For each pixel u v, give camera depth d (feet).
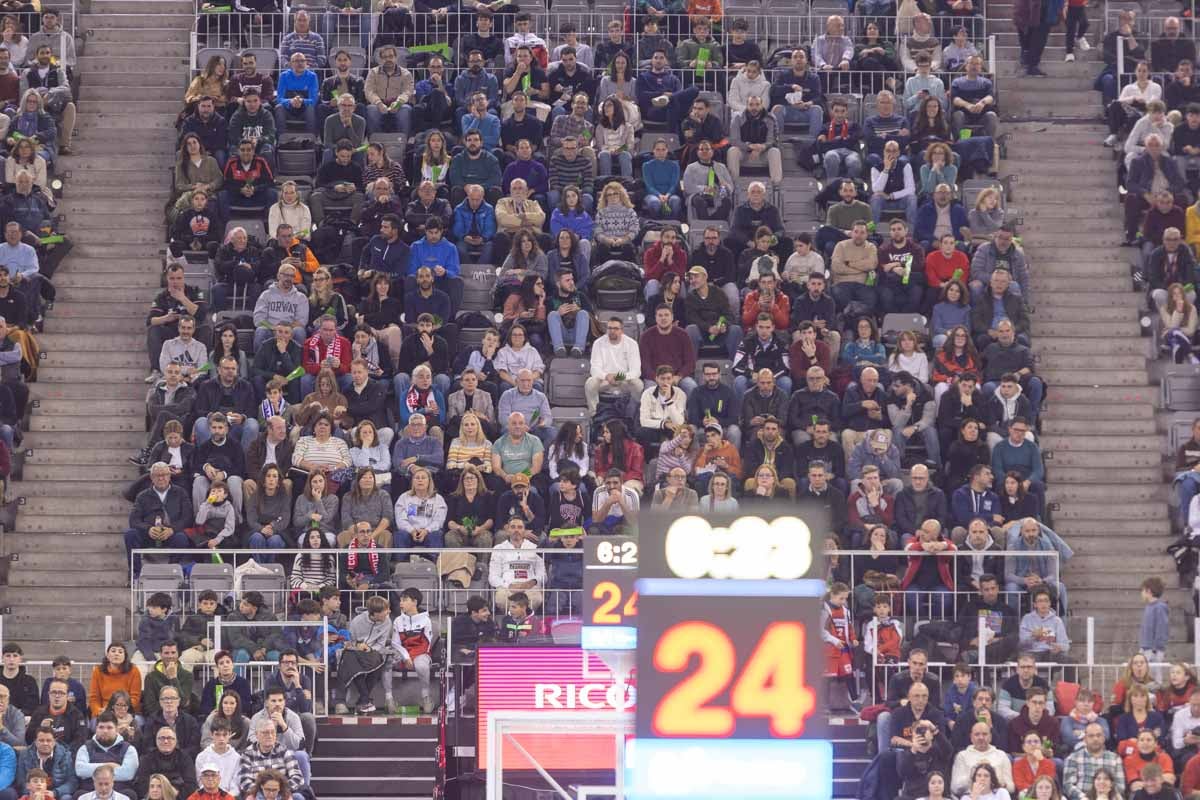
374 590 114.93
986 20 163.73
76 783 102.12
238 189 144.66
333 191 143.64
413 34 159.43
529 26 157.28
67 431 133.39
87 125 154.92
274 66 158.51
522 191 140.67
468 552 117.29
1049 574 115.65
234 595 113.60
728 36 159.02
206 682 107.76
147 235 147.54
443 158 144.77
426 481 119.24
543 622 113.29
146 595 116.06
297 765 101.96
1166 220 142.31
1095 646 120.67
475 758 103.19
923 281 136.26
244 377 129.90
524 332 130.62
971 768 99.86
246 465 121.80
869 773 102.12
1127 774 100.83
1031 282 143.95
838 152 147.64
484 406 126.52
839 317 135.03
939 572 115.14
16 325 134.62
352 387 126.82
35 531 128.06
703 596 38.91
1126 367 138.51
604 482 119.65
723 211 144.36
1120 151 152.05
